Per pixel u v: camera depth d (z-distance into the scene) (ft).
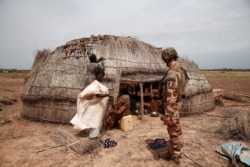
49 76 24.59
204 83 29.71
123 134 19.26
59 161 13.99
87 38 28.86
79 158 14.40
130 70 25.77
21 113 26.94
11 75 125.08
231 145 14.61
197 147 15.83
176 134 12.76
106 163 13.64
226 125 18.85
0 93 48.98
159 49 32.89
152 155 14.58
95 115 17.65
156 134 19.15
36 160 14.15
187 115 26.37
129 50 27.76
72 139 17.02
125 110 20.90
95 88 17.12
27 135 19.40
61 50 27.73
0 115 27.73
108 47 26.27
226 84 72.84
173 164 13.23
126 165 13.29
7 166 13.39
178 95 12.50
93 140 16.62
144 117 26.04
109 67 24.70
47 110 23.59
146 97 35.94
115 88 23.86
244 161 12.94
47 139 18.21
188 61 30.19
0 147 16.42
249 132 17.35
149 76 26.68
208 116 26.17
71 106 22.90
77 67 24.63
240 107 32.40
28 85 26.35
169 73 12.12
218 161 13.61
